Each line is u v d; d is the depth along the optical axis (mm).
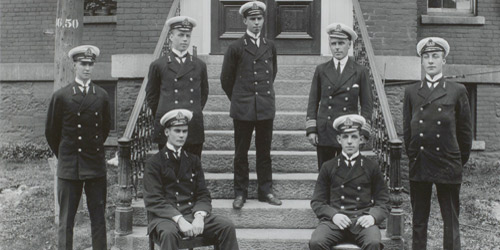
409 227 6281
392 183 5031
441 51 4762
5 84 10625
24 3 10547
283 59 8055
